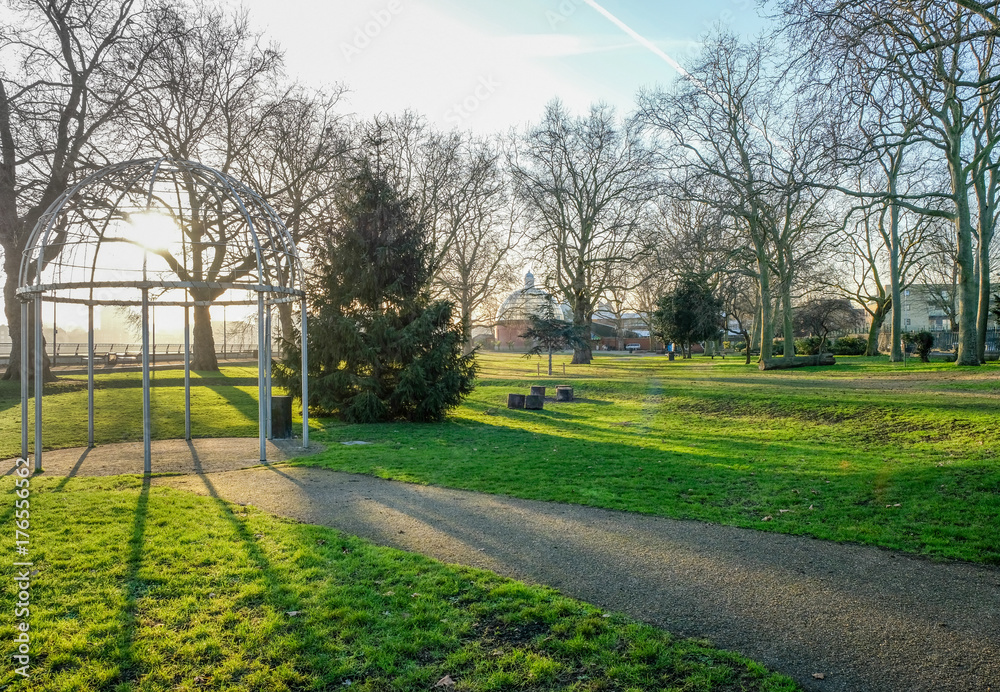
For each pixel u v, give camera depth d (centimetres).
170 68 2359
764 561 585
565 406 2362
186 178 1705
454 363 1828
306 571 530
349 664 390
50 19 2225
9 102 2067
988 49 1209
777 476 973
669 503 807
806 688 368
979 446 1161
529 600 482
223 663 388
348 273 1752
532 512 758
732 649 414
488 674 383
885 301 4681
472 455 1180
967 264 2561
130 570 529
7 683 362
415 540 640
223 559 558
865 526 695
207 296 2444
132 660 389
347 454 1168
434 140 3256
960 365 2675
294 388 1781
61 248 1196
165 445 1255
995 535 650
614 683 374
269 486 884
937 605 485
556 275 4556
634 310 6975
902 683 374
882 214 3894
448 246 3681
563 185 4484
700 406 2067
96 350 4625
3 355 3459
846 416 1650
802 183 1698
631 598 496
